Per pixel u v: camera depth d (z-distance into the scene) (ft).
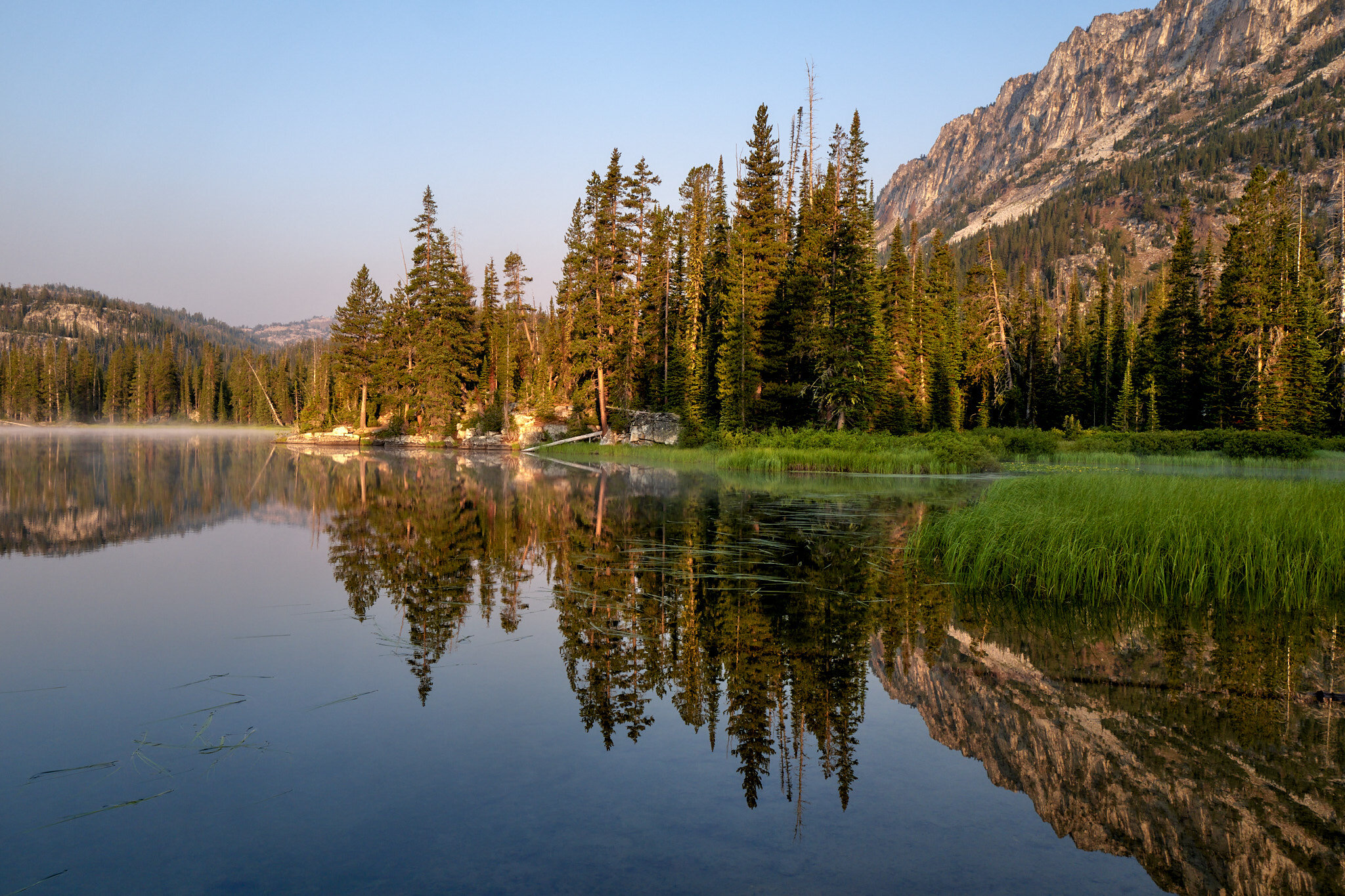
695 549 41.27
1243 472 101.91
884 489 79.10
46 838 12.62
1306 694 19.85
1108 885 11.21
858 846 12.40
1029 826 13.12
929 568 36.22
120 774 15.01
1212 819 13.53
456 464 127.75
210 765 15.42
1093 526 34.35
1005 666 22.30
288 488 79.56
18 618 27.17
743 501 67.46
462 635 25.00
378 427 229.66
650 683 20.68
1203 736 17.24
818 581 33.45
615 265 169.07
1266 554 31.91
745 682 20.81
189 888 11.08
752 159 143.33
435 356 198.90
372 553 40.55
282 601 29.71
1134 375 194.08
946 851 12.32
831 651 23.65
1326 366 153.17
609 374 174.50
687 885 11.11
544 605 29.07
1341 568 31.32
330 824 13.07
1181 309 166.81
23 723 17.61
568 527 50.26
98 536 46.78
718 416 163.63
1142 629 26.12
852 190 131.34
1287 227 165.89
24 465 109.29
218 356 475.31
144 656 22.85
